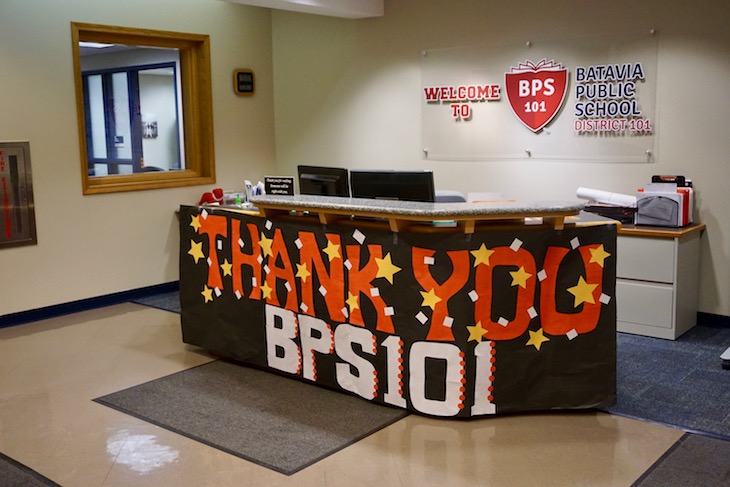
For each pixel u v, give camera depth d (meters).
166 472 3.00
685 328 4.79
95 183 5.75
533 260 3.33
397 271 3.42
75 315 5.49
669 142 4.94
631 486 2.82
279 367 4.01
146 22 5.82
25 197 5.21
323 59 6.62
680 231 4.54
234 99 6.61
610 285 3.38
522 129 5.57
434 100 6.00
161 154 6.30
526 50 5.46
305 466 3.03
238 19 6.57
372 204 3.41
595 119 5.22
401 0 6.06
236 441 3.28
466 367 3.38
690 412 3.52
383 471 2.97
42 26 5.21
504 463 3.03
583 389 3.44
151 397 3.82
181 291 4.48
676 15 4.80
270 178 4.07
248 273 4.08
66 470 3.03
